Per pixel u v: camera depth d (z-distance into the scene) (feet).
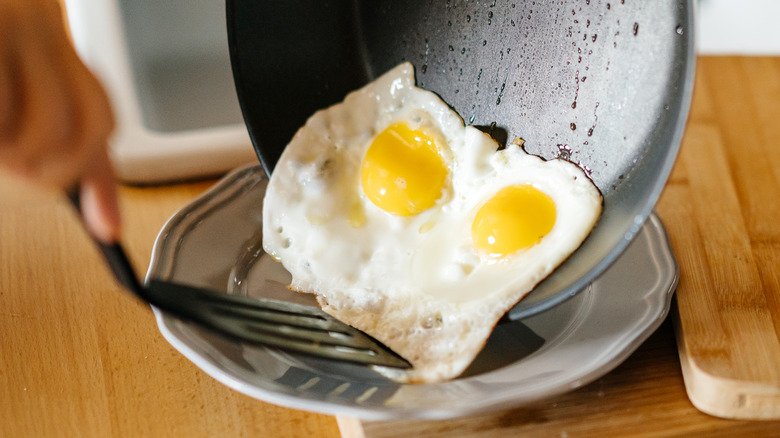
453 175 1.99
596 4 1.80
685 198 2.23
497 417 1.83
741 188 2.27
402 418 1.71
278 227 2.05
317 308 1.89
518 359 1.87
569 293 1.77
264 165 2.06
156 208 2.31
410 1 2.04
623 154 1.78
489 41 1.97
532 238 1.86
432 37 2.03
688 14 1.64
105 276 2.14
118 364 1.98
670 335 1.98
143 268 2.15
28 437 1.86
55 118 1.43
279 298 2.00
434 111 2.02
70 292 2.11
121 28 2.31
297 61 2.07
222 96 2.37
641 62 1.74
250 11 2.01
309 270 2.01
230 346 1.86
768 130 2.43
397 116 2.04
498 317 1.82
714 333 1.91
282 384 1.80
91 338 2.02
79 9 2.30
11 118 1.42
